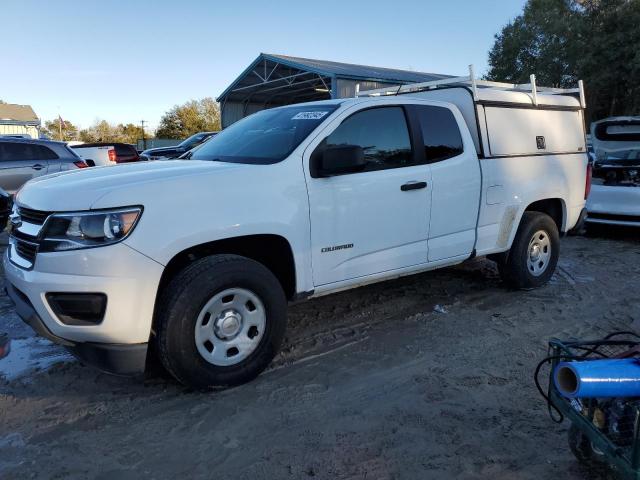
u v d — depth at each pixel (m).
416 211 4.45
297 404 3.39
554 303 5.33
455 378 3.74
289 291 3.90
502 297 5.50
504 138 5.15
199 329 3.36
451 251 4.80
